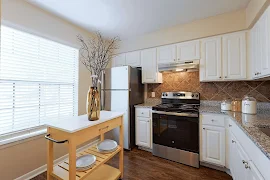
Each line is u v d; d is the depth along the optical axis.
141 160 2.38
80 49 2.68
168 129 2.39
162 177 1.92
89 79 2.88
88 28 2.68
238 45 2.11
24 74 1.90
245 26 2.03
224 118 1.96
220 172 2.03
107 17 2.28
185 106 2.58
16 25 1.76
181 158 2.27
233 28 2.11
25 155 1.84
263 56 1.55
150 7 2.01
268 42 1.42
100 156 1.62
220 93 2.53
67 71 2.50
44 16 2.07
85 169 1.37
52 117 2.25
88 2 1.88
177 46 2.62
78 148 2.64
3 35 1.70
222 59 2.22
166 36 2.69
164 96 3.01
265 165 0.84
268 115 1.74
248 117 1.62
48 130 1.39
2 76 1.69
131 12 2.14
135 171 2.06
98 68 2.43
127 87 2.78
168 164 2.25
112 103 2.94
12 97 1.78
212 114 2.05
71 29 2.49
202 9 2.06
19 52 1.85
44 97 2.14
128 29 2.73
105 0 1.85
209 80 2.33
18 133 1.82
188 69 2.56
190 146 2.20
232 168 1.72
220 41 2.24
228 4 1.94
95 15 2.22
